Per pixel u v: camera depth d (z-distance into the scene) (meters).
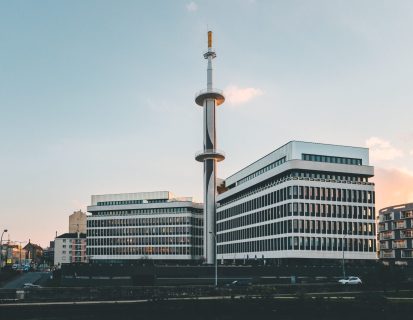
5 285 116.88
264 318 60.84
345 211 122.94
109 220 196.62
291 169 122.38
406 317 60.25
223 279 113.31
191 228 186.12
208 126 142.38
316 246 118.94
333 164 124.88
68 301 65.44
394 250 159.12
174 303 61.12
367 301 62.66
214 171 141.75
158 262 179.25
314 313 61.12
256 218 136.62
